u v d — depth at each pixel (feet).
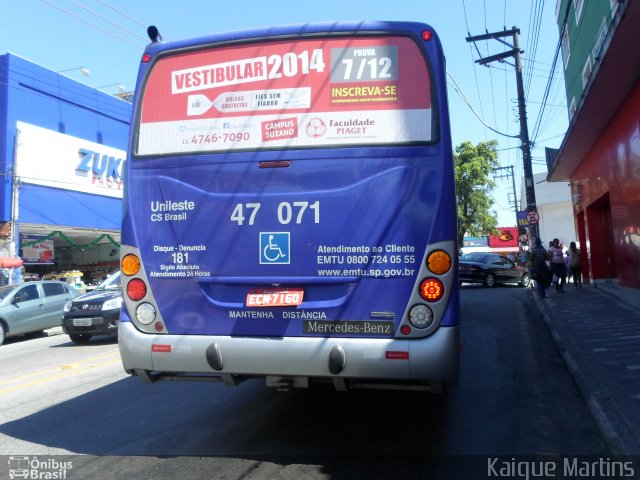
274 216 13.96
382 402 19.57
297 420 17.71
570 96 56.80
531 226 66.08
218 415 18.60
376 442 15.60
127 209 14.96
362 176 13.62
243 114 14.43
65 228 75.31
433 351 12.92
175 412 19.20
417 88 13.75
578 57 50.01
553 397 20.10
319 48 14.23
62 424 18.42
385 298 13.30
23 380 25.85
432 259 13.19
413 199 13.38
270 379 14.05
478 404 19.26
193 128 14.70
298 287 13.78
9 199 67.26
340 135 13.84
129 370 14.75
